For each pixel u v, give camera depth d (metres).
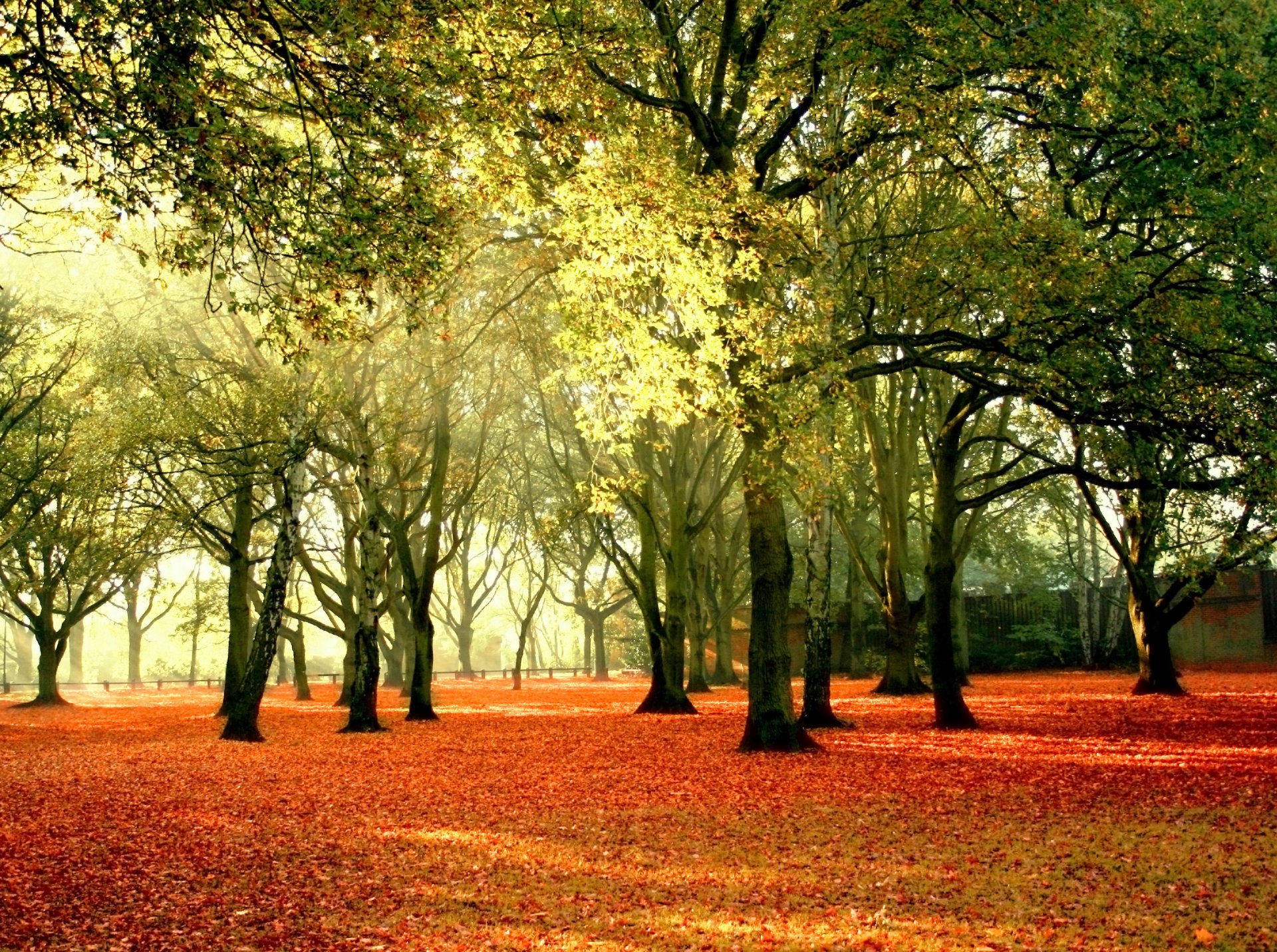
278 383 26.17
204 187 8.91
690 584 42.06
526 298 27.09
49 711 39.09
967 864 9.13
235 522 32.94
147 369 27.33
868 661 53.88
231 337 28.95
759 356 16.09
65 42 9.32
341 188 9.66
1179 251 16.92
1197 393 15.02
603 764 17.20
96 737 25.50
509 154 13.20
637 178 14.52
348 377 27.30
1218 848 9.52
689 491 33.34
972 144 17.14
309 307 10.13
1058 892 8.10
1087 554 58.22
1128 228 20.92
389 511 36.25
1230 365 14.80
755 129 20.25
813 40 16.70
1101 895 7.98
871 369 17.55
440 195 10.84
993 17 15.38
